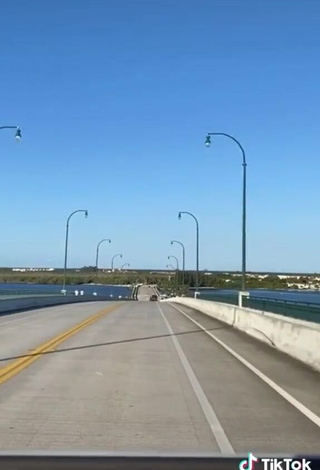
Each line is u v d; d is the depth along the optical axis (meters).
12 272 172.88
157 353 16.22
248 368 13.54
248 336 21.92
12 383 11.09
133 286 182.00
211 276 121.75
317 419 8.36
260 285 98.31
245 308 25.22
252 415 8.60
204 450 6.66
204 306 42.09
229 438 7.25
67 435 7.27
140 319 31.50
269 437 7.32
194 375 12.43
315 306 15.06
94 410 8.80
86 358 14.82
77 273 183.12
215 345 18.64
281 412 8.83
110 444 6.88
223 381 11.70
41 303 48.81
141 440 7.08
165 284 177.50
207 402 9.56
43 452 6.46
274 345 18.02
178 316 35.75
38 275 176.38
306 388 10.95
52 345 17.72
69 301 60.47
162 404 9.36
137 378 11.91
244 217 29.81
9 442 6.91
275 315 19.36
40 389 10.50
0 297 37.19
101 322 28.27
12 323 27.19
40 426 7.72
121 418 8.28
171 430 7.61
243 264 28.84
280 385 11.27
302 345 14.86
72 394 10.08
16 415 8.38
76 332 22.33
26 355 15.27
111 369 13.05
